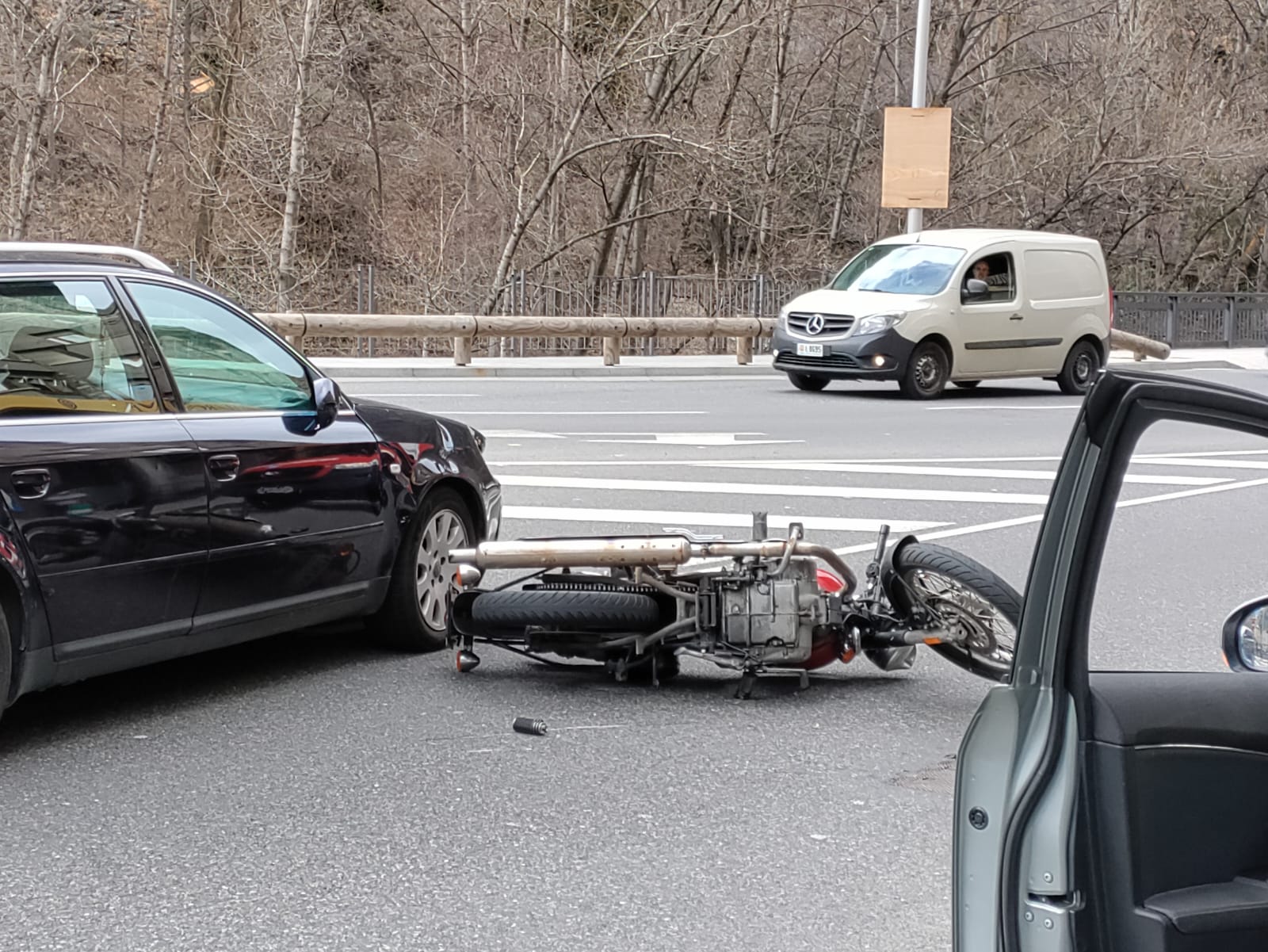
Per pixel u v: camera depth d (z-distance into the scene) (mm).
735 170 34375
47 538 5242
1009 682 2646
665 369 24609
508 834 4770
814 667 6469
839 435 15898
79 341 5547
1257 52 44375
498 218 36062
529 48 35062
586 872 4473
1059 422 17703
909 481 12539
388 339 30047
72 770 5316
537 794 5148
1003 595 5969
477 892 4309
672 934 4051
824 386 22125
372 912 4156
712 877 4457
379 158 36906
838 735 5902
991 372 21469
